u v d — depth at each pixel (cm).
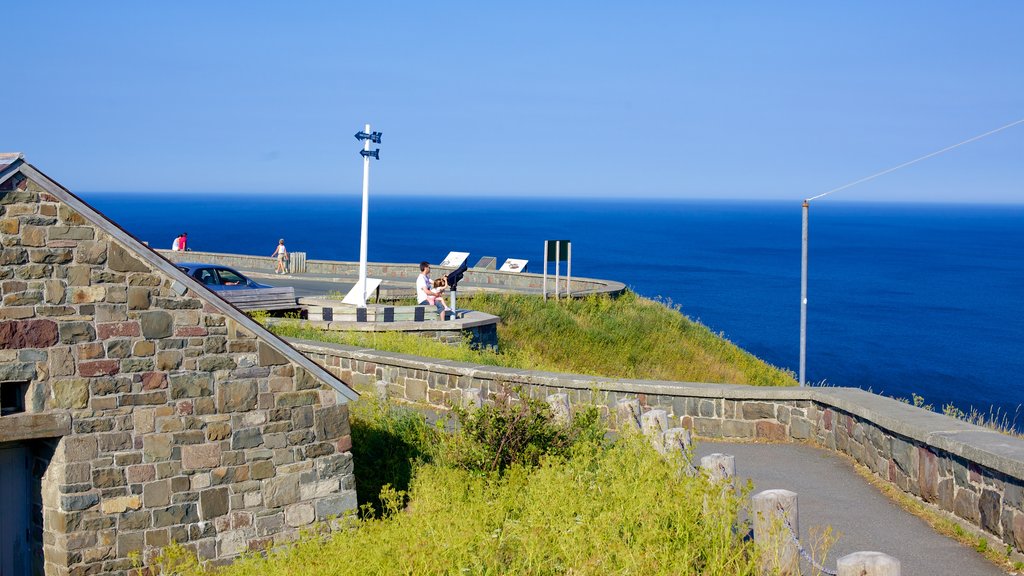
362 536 939
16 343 1031
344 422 1248
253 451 1181
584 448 1080
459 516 920
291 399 1208
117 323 1090
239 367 1169
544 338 2834
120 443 1093
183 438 1134
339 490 1245
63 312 1059
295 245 14788
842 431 1365
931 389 4328
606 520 805
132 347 1100
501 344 2658
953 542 988
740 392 1474
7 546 1095
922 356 5291
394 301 2952
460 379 1747
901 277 11225
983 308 8044
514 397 1612
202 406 1145
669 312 3469
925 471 1102
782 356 5091
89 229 1070
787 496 752
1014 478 922
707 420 1504
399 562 798
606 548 762
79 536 1070
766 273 11219
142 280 1102
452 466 1205
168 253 4856
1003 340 6094
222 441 1159
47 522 1088
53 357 1052
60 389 1057
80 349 1069
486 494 1055
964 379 4628
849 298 8625
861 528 1035
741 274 11000
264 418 1188
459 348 2327
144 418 1109
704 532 786
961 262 14138
